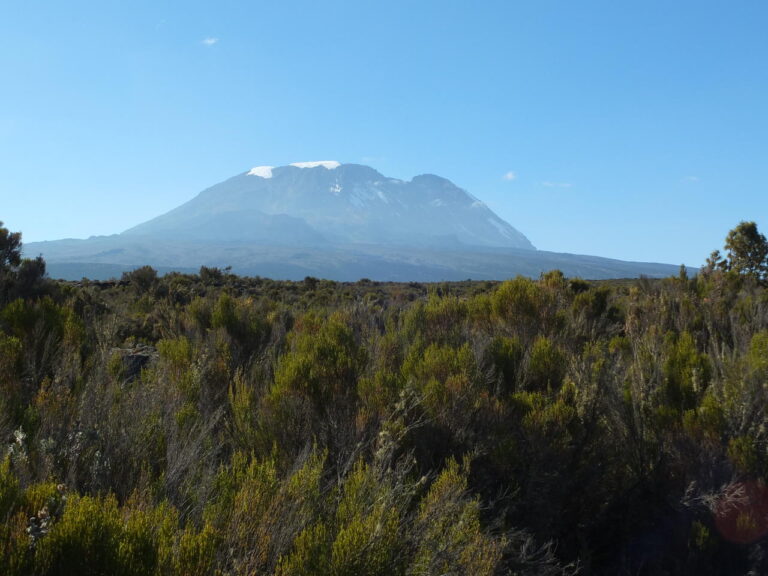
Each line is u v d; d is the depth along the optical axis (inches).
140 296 753.6
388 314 384.8
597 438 180.9
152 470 125.0
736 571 141.3
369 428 166.4
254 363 258.5
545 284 445.7
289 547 99.6
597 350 257.1
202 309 376.2
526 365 233.8
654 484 165.2
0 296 412.5
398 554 95.5
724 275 528.4
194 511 106.6
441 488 121.2
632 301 418.9
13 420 147.9
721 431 170.4
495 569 111.0
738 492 148.6
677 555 147.9
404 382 192.1
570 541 156.2
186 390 196.7
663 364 220.1
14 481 89.3
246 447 162.1
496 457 157.6
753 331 315.6
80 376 192.1
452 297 370.6
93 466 117.4
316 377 190.2
